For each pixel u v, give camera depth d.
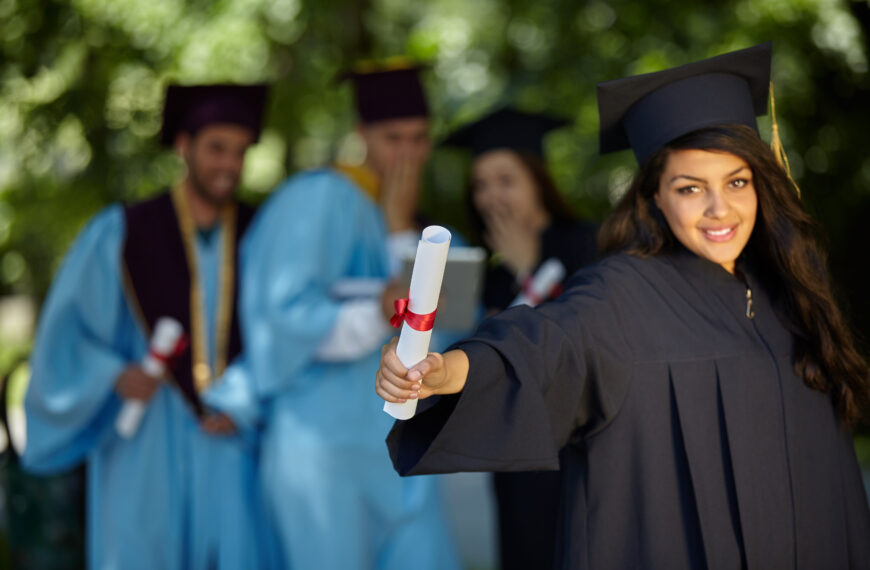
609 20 8.10
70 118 8.12
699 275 2.70
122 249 4.66
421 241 2.13
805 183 8.85
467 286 4.23
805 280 2.69
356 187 4.78
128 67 7.92
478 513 7.39
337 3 8.48
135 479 4.54
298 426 4.48
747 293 2.71
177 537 4.57
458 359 2.31
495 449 2.33
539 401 2.35
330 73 9.01
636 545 2.56
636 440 2.58
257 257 4.67
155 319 4.66
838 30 7.59
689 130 2.66
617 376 2.55
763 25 7.46
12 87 8.06
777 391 2.64
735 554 2.53
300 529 4.45
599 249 2.88
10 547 5.00
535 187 4.99
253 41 7.57
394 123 4.79
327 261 4.59
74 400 4.55
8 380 5.08
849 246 10.21
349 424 4.48
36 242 10.80
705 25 7.54
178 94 4.77
